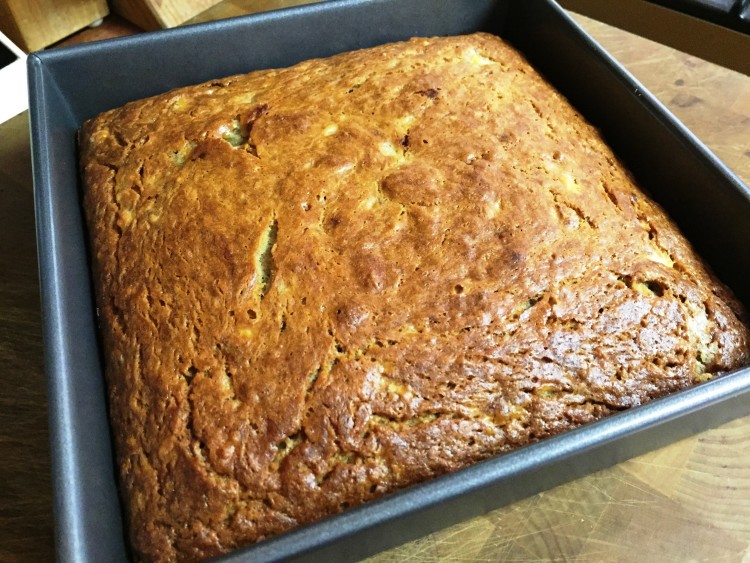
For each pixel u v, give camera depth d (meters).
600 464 0.21
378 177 0.23
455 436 0.19
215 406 0.19
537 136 0.25
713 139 0.30
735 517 0.21
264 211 0.22
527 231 0.22
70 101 0.27
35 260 0.27
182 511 0.18
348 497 0.19
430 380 0.20
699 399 0.18
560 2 0.33
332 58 0.28
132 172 0.24
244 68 0.29
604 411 0.20
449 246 0.22
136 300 0.21
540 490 0.21
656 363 0.21
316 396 0.19
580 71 0.28
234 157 0.24
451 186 0.23
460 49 0.28
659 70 0.33
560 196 0.23
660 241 0.23
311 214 0.22
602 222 0.23
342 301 0.20
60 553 0.15
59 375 0.18
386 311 0.20
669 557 0.21
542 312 0.21
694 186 0.24
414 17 0.30
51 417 0.17
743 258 0.23
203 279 0.21
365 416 0.19
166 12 0.34
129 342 0.21
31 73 0.25
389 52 0.28
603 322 0.21
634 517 0.21
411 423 0.19
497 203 0.23
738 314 0.22
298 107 0.25
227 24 0.27
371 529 0.16
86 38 0.36
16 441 0.23
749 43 0.29
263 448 0.19
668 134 0.24
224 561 0.15
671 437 0.21
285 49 0.29
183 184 0.23
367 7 0.29
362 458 0.19
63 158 0.25
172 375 0.20
